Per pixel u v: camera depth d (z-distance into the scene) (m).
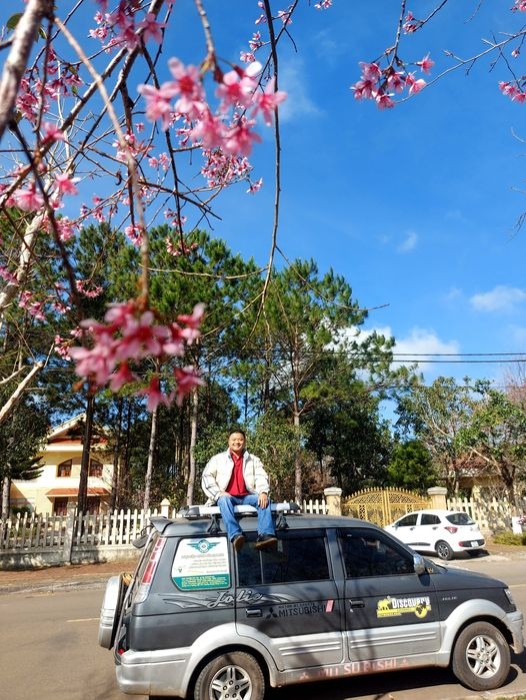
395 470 22.77
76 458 32.66
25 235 3.21
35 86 2.96
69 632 7.00
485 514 18.20
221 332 15.34
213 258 14.62
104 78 1.98
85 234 11.53
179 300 12.62
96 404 21.56
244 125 1.43
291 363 17.38
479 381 19.14
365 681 4.69
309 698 4.35
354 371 18.61
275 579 4.21
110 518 15.52
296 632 4.08
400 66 2.94
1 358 9.12
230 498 4.44
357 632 4.20
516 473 19.20
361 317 16.28
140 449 26.31
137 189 1.26
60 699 4.59
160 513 15.86
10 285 3.18
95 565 14.49
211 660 3.91
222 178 3.79
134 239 3.81
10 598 10.41
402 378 19.11
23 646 6.38
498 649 4.49
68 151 2.88
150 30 1.95
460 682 4.52
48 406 20.66
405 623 4.34
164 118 1.38
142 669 3.75
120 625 4.14
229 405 23.61
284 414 20.05
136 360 1.27
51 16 1.33
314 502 17.42
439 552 14.00
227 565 4.16
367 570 4.45
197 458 17.14
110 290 11.95
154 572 4.03
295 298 14.81
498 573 11.05
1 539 14.54
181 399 1.36
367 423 25.38
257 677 3.93
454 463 23.31
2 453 18.09
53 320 12.40
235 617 4.00
